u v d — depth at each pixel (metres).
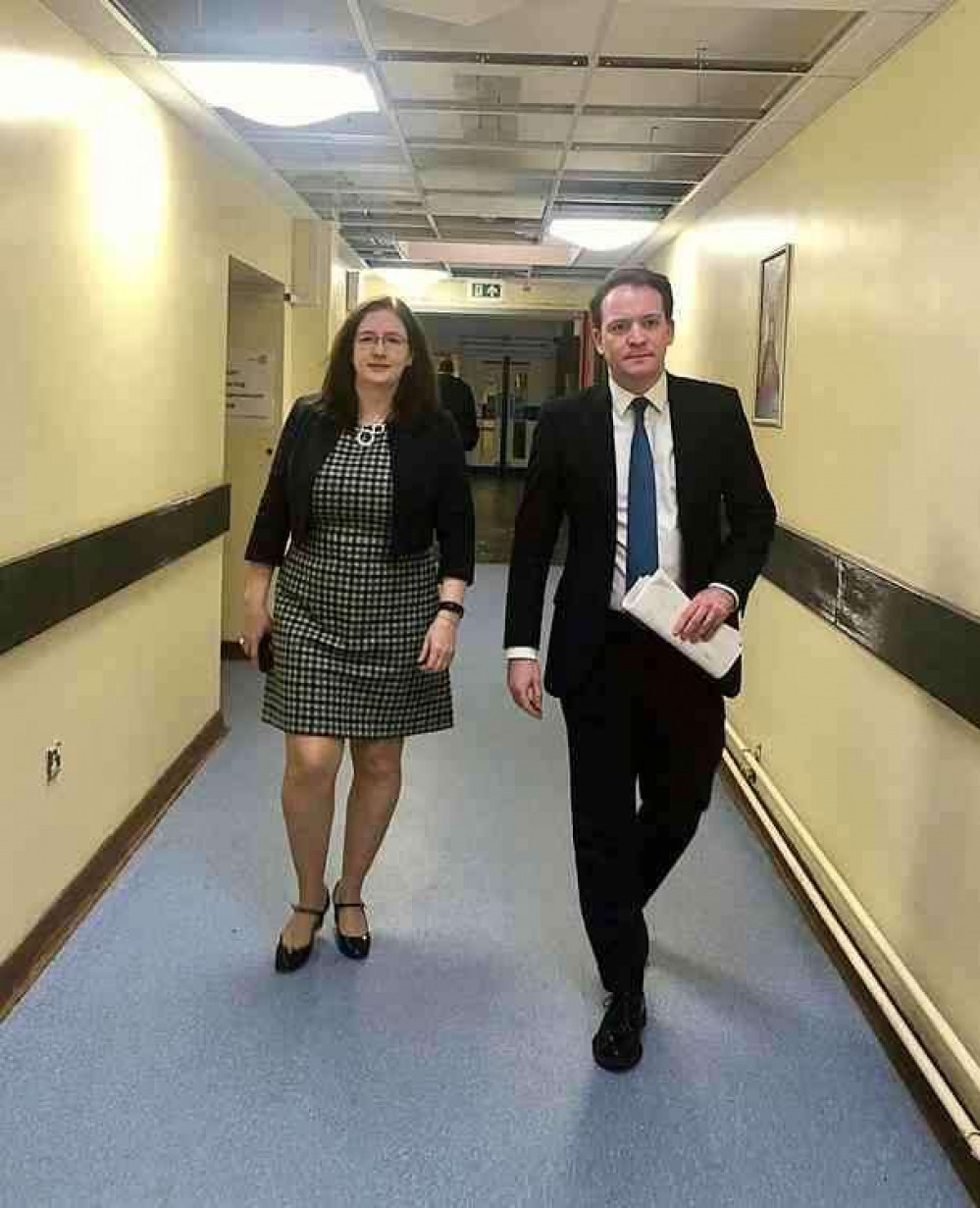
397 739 2.57
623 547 2.21
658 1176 1.96
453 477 2.53
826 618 3.05
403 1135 2.04
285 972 2.60
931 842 2.33
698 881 3.24
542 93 3.83
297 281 6.02
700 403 2.21
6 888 2.42
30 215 2.42
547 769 4.26
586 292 9.92
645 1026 2.44
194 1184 1.89
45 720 2.61
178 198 3.65
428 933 2.84
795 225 3.61
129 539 3.11
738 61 3.21
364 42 2.95
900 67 2.64
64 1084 2.15
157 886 3.04
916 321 2.49
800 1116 2.15
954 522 2.25
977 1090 1.99
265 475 5.75
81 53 2.72
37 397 2.49
